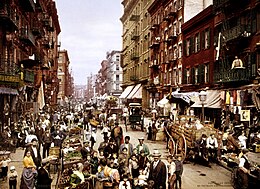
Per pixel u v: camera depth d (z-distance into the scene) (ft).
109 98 208.74
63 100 330.54
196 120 75.25
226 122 87.20
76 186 37.06
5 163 50.42
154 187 39.99
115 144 55.77
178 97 110.22
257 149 58.49
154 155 40.91
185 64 129.39
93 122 94.12
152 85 173.88
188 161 68.13
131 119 129.39
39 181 38.52
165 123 96.99
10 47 96.73
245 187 44.06
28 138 64.54
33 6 118.52
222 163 64.80
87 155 48.16
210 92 101.04
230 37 88.84
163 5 161.89
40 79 150.41
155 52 175.01
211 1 131.23
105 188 39.34
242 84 85.25
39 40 160.15
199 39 116.47
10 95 90.48
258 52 79.05
